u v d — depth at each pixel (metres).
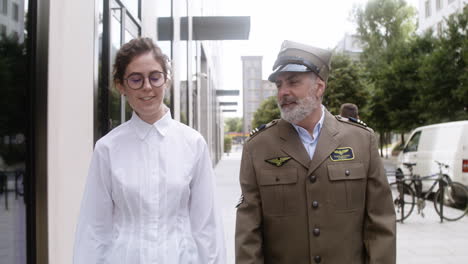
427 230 6.15
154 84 1.55
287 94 1.91
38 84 2.40
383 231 1.82
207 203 1.63
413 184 6.93
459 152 7.86
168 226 1.53
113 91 3.62
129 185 1.51
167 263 1.48
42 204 2.38
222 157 32.16
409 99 21.75
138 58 1.54
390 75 22.05
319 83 1.95
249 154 2.00
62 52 2.61
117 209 1.55
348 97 18.11
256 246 1.89
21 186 2.24
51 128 2.46
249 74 81.00
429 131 9.18
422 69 17.66
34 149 2.37
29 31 2.34
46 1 2.46
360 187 1.87
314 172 1.86
